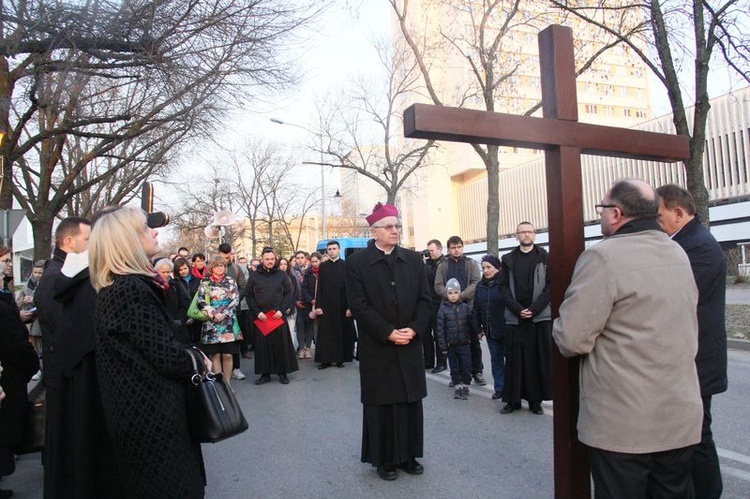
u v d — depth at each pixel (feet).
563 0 34.06
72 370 9.54
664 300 7.25
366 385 13.41
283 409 20.66
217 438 8.21
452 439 16.07
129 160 44.83
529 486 12.54
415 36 68.08
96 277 8.26
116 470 9.27
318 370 28.71
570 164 8.57
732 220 78.33
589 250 7.75
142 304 7.89
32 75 30.19
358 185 181.57
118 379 7.82
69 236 12.66
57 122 42.45
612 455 7.30
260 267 26.04
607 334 7.45
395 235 13.97
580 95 121.80
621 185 7.93
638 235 7.64
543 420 17.81
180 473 7.88
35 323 25.63
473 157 153.28
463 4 55.01
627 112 127.03
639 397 7.14
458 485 12.75
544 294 17.80
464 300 22.71
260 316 25.29
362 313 13.33
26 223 89.61
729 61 27.89
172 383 8.06
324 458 15.06
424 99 89.30
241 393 23.86
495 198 50.52
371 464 14.46
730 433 15.34
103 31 26.48
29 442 13.35
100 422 9.34
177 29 28.04
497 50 52.31
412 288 13.84
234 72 30.83
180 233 146.41
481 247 136.87
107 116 36.37
